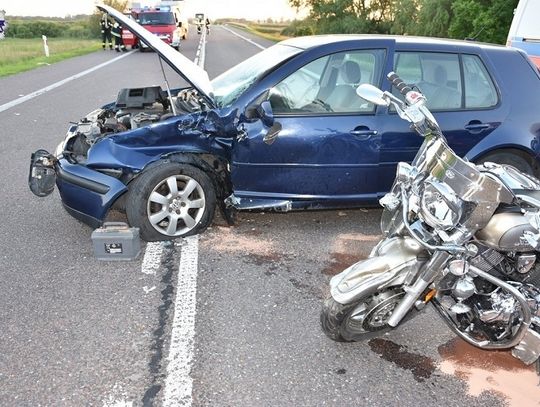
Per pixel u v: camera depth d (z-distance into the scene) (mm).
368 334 3219
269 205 4641
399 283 2906
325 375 3068
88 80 14938
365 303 3074
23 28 44969
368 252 4613
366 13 37844
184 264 4277
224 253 4488
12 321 3471
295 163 4535
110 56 23047
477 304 2914
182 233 4652
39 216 5191
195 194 4625
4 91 12789
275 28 67125
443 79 4801
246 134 4426
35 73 16547
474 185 2553
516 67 5027
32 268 4176
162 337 3344
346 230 5043
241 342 3326
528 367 3244
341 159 4562
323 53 4582
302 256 4500
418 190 2740
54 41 34469
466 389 3021
